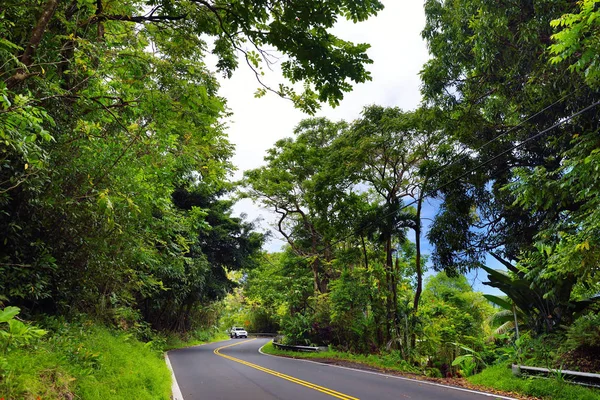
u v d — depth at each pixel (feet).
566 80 33.99
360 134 61.82
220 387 34.12
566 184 28.07
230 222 91.25
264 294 123.54
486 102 47.29
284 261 103.91
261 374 43.57
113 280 36.17
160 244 43.19
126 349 33.50
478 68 41.42
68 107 19.30
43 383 14.26
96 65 20.56
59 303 28.19
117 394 20.27
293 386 34.71
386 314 62.69
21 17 17.26
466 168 46.26
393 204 59.47
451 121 45.88
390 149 58.65
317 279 90.02
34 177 18.49
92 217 23.26
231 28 18.54
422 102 48.03
